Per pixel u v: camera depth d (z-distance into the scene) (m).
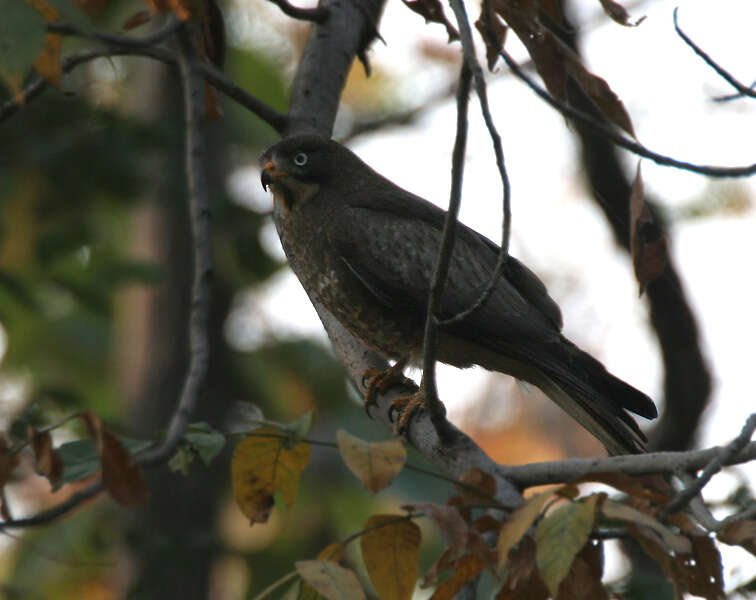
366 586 12.14
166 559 13.57
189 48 8.00
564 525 4.80
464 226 10.59
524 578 5.17
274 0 9.88
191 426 6.00
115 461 5.22
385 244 10.06
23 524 5.05
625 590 9.16
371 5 10.38
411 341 10.04
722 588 5.27
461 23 5.82
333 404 16.55
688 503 5.29
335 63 10.27
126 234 16.36
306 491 16.38
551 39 7.92
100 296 14.81
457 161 5.77
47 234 13.91
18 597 13.30
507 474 6.54
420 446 8.11
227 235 14.79
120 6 14.00
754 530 5.23
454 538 5.17
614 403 9.34
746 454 5.79
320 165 10.39
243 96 9.64
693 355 13.65
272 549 15.61
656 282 13.40
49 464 5.51
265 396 16.31
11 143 13.61
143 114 15.14
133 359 15.61
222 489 14.95
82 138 13.77
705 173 6.54
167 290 15.43
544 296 10.44
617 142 6.63
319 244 10.34
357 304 10.16
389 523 5.65
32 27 5.16
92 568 14.23
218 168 15.48
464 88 5.74
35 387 15.28
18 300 13.92
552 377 9.68
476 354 10.06
